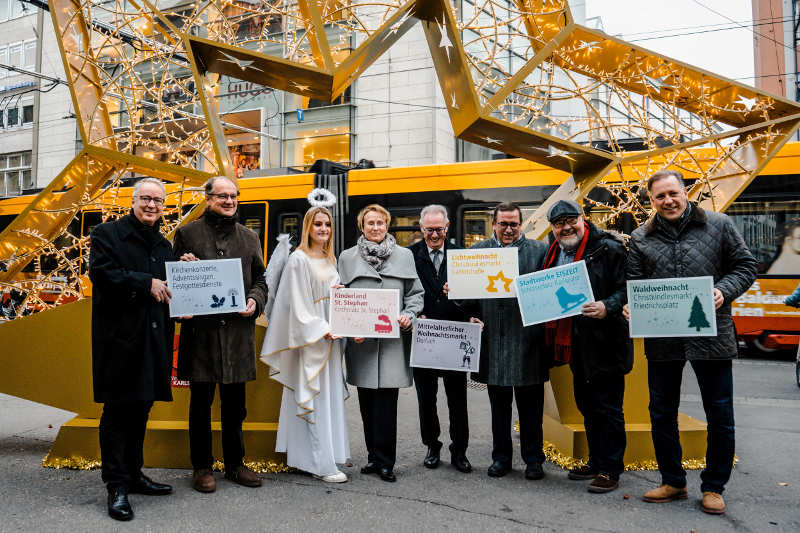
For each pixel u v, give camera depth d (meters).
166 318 3.53
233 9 8.40
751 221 9.02
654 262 3.54
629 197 5.20
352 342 4.11
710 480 3.46
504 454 4.08
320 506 3.46
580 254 3.83
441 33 4.28
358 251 4.19
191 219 4.50
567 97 4.98
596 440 3.96
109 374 3.30
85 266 11.08
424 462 4.29
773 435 5.14
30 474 3.97
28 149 25.48
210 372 3.66
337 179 10.40
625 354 3.74
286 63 4.11
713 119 5.34
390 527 3.18
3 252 4.95
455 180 9.73
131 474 3.58
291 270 3.90
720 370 3.44
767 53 20.42
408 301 4.13
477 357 4.02
